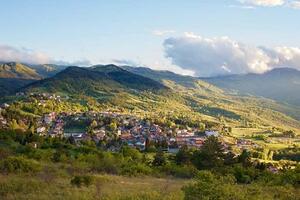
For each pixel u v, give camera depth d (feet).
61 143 353.72
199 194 77.92
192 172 215.31
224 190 79.00
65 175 143.64
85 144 427.74
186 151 282.15
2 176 126.72
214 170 211.20
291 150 611.06
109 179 141.08
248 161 281.33
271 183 157.48
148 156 370.53
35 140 370.73
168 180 169.89
